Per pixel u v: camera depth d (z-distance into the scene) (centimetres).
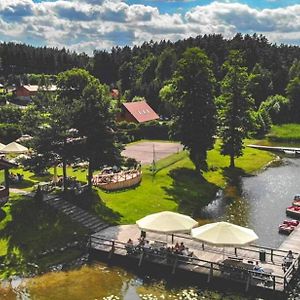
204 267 3612
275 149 9681
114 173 6025
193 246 4100
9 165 4456
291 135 11450
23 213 4406
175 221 3884
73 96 8056
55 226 4334
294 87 13600
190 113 6519
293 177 7231
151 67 17088
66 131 4919
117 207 5016
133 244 4056
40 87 14012
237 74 7544
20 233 4128
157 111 12975
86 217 4622
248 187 6575
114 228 4528
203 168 7156
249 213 5344
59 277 3622
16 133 7906
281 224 4834
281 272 3534
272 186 6638
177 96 6719
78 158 5169
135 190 5644
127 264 3875
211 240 3522
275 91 15425
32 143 4909
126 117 11025
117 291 3412
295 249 4022
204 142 6544
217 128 7331
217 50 18450
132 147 8738
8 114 9019
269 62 17350
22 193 4956
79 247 4100
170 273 3691
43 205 4606
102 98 5131
